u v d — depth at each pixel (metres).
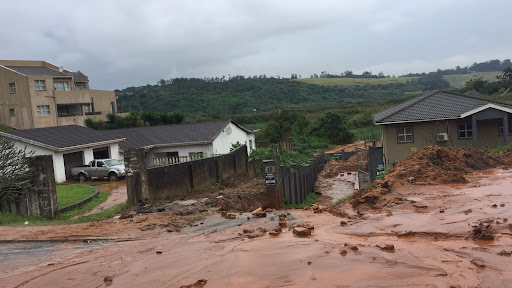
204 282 6.47
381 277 5.96
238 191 18.64
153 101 95.56
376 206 10.65
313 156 32.62
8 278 7.73
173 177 19.44
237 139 39.06
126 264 7.98
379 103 78.88
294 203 16.97
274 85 112.25
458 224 8.20
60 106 51.88
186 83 113.06
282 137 45.22
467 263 6.25
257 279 6.35
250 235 9.05
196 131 35.78
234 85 110.12
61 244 10.23
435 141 24.91
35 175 15.91
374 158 16.42
